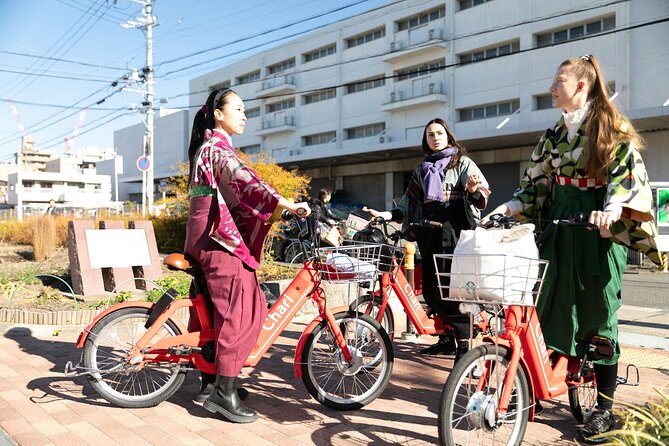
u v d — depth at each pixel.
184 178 14.02
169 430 3.18
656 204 12.11
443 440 2.52
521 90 26.05
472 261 2.51
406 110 31.56
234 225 3.31
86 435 3.08
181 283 6.87
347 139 35.31
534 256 2.56
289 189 11.83
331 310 3.66
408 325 5.64
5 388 3.86
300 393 3.91
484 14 27.44
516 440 2.82
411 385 4.12
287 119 38.91
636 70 21.89
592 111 2.91
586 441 3.05
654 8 21.38
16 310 5.83
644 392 3.89
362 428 3.26
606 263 2.96
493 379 2.72
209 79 46.66
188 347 3.40
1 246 16.30
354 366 3.63
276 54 40.41
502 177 26.45
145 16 22.36
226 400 3.31
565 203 3.06
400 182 31.78
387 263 4.28
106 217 19.77
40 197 69.00
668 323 6.55
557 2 24.33
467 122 28.45
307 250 3.63
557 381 2.95
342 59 35.47
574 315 2.99
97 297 6.86
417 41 30.52
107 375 3.69
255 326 3.35
